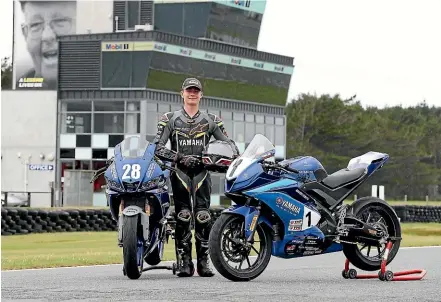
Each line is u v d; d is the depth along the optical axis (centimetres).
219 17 5784
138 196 1020
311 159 1023
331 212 1023
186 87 1060
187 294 827
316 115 9369
